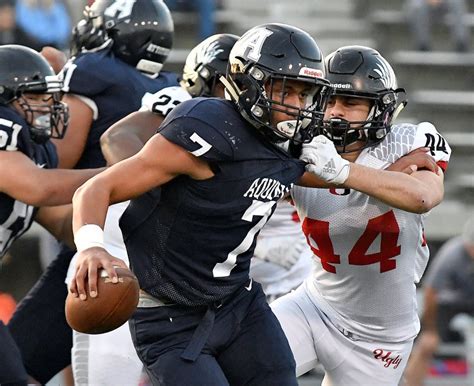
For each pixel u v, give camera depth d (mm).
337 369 15547
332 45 38250
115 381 15633
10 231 14914
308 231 14578
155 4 17781
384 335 15227
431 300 25281
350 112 13852
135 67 17703
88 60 17297
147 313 12648
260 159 12133
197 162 11820
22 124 14469
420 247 15000
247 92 11992
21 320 17062
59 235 15977
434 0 37688
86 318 11242
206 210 12047
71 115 17109
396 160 14078
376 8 39688
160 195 12180
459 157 35781
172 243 12266
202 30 36250
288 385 12648
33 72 14789
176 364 12289
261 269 19047
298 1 39938
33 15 31109
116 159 14586
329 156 12648
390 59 37875
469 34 38719
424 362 24859
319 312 15375
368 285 14766
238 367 12680
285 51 12031
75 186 14500
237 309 12750
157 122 14852
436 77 37469
